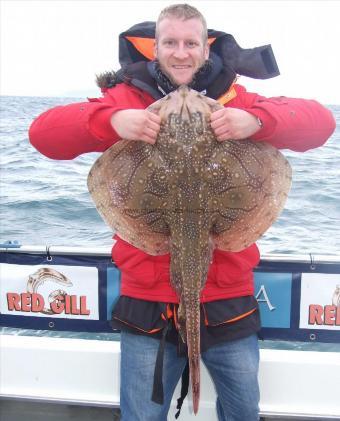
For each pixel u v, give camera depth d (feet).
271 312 10.01
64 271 10.22
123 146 6.95
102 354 10.07
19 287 10.41
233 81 7.38
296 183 37.47
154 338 7.68
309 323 9.96
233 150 6.81
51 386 10.23
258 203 7.04
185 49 6.93
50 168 46.42
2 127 88.79
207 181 6.75
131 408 7.80
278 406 9.70
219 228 7.09
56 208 32.89
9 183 40.16
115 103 7.46
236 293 7.79
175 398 9.82
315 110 6.96
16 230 28.86
